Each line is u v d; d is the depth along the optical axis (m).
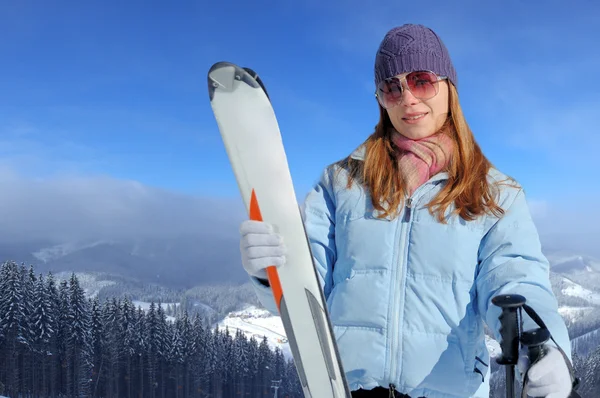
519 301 1.18
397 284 1.69
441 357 1.60
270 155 1.63
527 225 1.67
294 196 1.63
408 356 1.62
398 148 1.90
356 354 1.68
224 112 1.65
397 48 1.84
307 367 1.60
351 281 1.77
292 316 1.62
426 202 1.74
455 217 1.69
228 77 1.63
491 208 1.67
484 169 1.77
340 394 1.53
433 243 1.67
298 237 1.62
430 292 1.64
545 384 1.11
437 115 1.83
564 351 1.27
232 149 1.66
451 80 1.85
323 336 1.58
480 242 1.70
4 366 22.05
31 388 22.33
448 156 1.78
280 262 1.58
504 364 1.21
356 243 1.80
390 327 1.65
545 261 1.62
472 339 1.63
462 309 1.63
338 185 1.95
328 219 1.98
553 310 1.41
